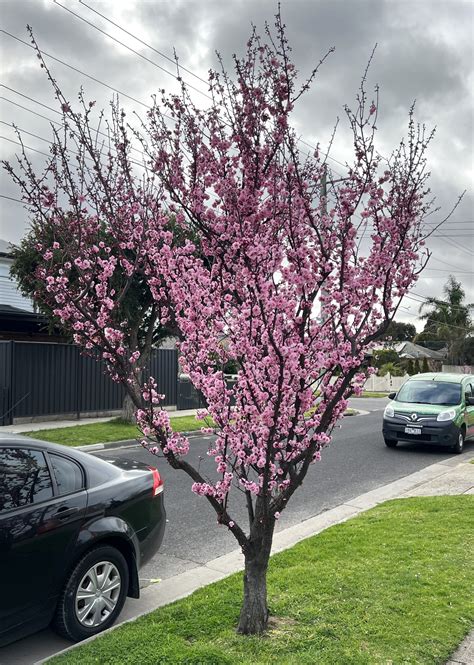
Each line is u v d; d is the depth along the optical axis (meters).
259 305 3.33
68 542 4.03
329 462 11.23
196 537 6.44
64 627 3.97
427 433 12.23
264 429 3.44
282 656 3.37
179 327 3.79
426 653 3.43
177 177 3.68
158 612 4.12
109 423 16.34
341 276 3.41
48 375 17.50
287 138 3.47
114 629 3.92
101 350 3.82
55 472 4.20
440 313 61.25
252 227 3.56
